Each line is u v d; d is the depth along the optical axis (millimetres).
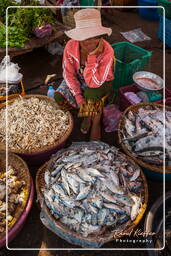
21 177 2383
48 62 4379
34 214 2494
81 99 2713
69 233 2041
